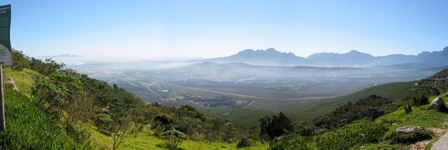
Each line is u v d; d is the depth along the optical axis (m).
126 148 12.09
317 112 177.38
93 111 16.39
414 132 10.34
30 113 8.27
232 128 40.44
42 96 11.63
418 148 9.22
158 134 19.09
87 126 12.60
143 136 17.06
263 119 39.91
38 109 9.42
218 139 26.16
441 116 15.10
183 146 17.36
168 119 24.22
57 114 10.81
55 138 7.02
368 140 12.15
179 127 23.19
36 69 23.38
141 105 39.84
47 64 25.89
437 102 17.41
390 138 11.31
